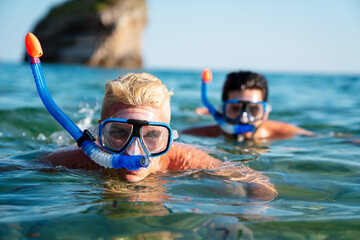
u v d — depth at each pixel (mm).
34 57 2182
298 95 9219
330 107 6613
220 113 3818
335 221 1491
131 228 1386
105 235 1323
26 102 5449
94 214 1511
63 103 5508
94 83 10508
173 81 14578
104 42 43531
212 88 10891
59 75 14836
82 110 4863
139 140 1987
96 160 1998
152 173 2219
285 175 2248
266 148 3203
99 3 44125
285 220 1496
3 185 1927
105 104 2162
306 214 1576
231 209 1616
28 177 2088
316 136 3908
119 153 2002
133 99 2033
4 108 4469
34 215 1488
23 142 3178
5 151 2797
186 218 1488
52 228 1366
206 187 1955
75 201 1684
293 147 3275
